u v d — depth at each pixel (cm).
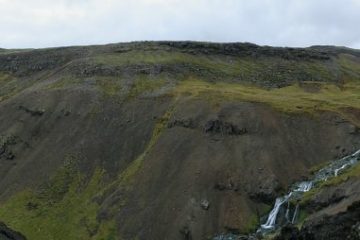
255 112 11981
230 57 17188
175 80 14862
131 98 13900
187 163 11194
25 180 12694
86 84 14875
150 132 12562
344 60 19275
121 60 15988
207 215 10175
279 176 10694
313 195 9731
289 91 14625
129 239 10294
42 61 17762
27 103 14912
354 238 7094
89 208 11350
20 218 11638
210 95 12950
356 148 11031
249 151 11144
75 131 13438
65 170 12525
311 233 7794
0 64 18650
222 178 10706
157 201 10688
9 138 14012
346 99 13388
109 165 12288
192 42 17288
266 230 9769
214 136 11631
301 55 18138
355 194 8838
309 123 11744
